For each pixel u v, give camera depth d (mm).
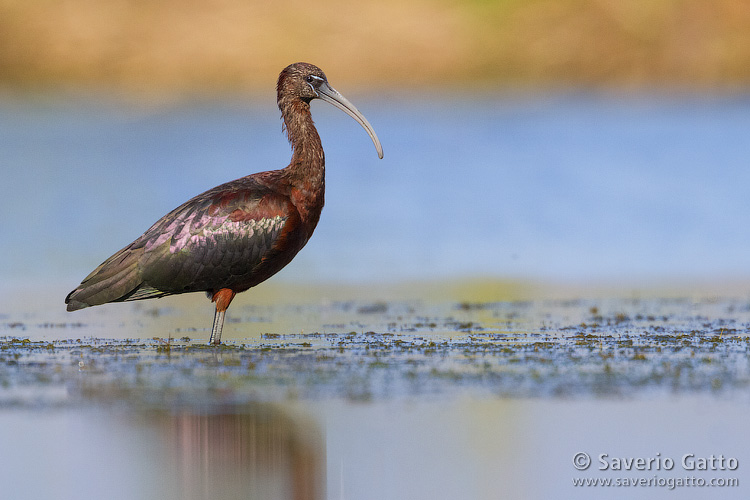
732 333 13328
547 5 46625
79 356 11734
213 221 12664
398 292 18297
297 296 17969
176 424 9000
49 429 8867
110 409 9367
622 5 46094
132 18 45781
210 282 12852
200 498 7574
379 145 13992
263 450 8500
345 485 7867
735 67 45156
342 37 45969
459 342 12688
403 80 45500
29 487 7742
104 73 45000
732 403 9602
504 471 8242
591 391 9922
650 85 45250
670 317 14992
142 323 15016
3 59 44875
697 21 45812
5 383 10234
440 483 7977
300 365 11055
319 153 13242
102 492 7691
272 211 12812
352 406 9500
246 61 45156
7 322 15117
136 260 12703
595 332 13539
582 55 45938
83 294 12727
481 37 46281
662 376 10445
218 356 11688
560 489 8008
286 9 46219
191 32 45625
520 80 45656
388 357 11562
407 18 46469
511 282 19297
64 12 45531
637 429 8984
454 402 9586
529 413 9328
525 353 11789
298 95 13539
